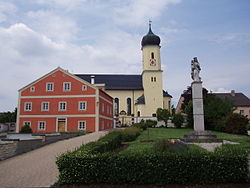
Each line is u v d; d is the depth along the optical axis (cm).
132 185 796
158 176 794
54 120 3803
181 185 786
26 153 1666
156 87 6000
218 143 1692
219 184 783
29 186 884
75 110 3797
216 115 3778
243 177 791
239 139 2312
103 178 812
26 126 3556
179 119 4403
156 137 2523
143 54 6259
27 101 3903
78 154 853
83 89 3841
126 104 6244
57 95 3872
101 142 1207
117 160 815
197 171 793
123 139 2016
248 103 5603
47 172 1088
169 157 803
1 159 1431
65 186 812
